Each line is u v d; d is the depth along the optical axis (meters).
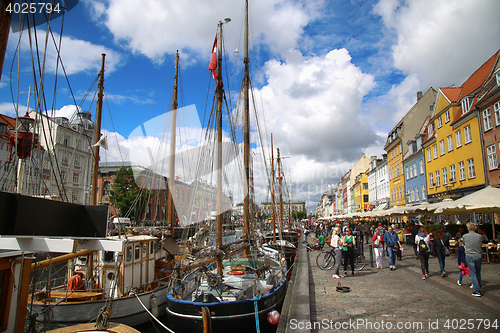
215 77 9.82
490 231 15.43
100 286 9.32
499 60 20.89
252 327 7.34
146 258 10.55
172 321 7.58
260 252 11.24
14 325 4.17
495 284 8.34
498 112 19.48
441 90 28.53
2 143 27.73
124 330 4.98
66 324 8.14
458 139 25.02
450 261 13.65
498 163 19.50
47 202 3.28
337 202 110.69
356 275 10.99
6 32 2.88
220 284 8.29
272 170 23.02
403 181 39.12
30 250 3.73
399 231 21.73
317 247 21.86
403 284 9.18
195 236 8.48
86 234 3.77
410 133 39.03
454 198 25.50
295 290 8.26
